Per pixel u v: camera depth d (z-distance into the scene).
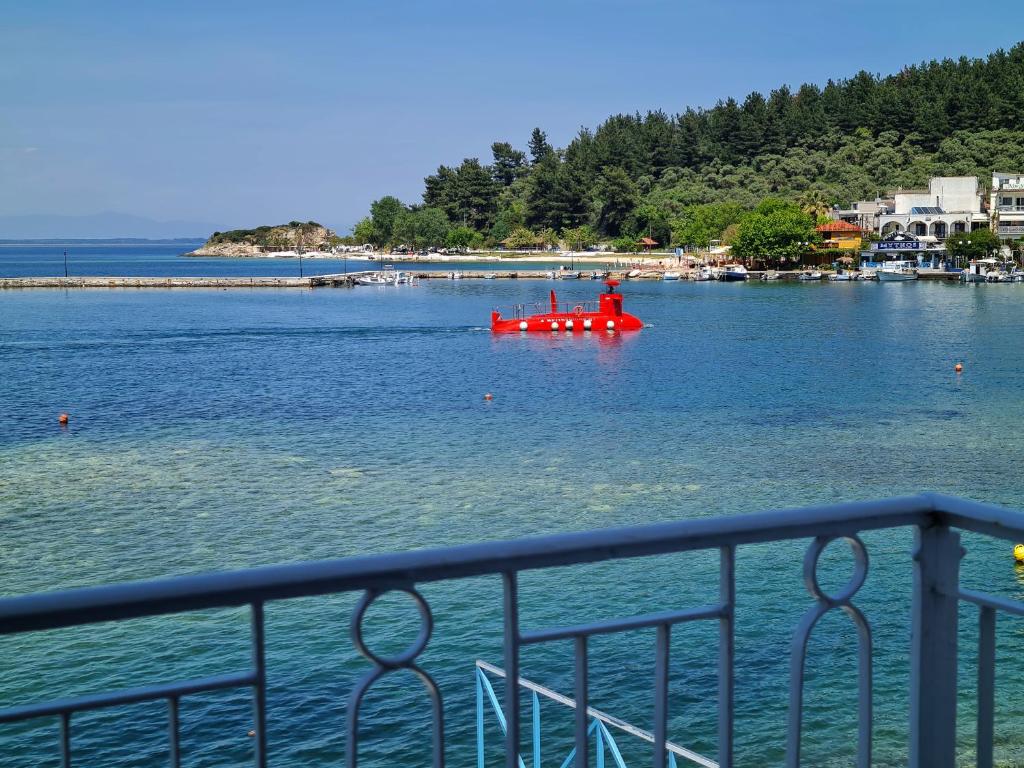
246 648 16.61
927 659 3.23
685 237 194.38
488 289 146.00
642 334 78.56
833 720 14.00
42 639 16.92
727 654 3.03
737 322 87.62
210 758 13.30
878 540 20.91
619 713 14.53
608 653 16.23
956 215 155.25
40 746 13.65
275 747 13.61
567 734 14.01
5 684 15.39
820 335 75.81
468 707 14.58
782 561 20.05
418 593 2.67
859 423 38.59
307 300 125.75
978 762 3.21
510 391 48.91
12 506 26.47
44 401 46.78
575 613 17.77
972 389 47.75
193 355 66.69
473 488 27.98
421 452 33.50
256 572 2.49
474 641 16.64
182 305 116.81
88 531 24.03
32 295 134.25
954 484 28.42
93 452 34.28
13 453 34.28
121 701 2.58
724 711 3.04
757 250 155.25
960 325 82.19
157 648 16.59
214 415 42.44
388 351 68.75
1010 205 152.50
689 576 19.38
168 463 32.12
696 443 34.66
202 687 2.60
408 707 14.62
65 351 69.06
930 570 3.20
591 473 29.86
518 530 23.77
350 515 25.22
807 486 28.11
